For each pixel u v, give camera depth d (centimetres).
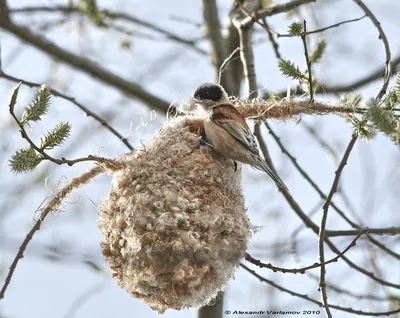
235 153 1000
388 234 1136
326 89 1399
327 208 969
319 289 958
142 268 920
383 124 824
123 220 948
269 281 1118
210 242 920
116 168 980
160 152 967
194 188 943
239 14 1285
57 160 881
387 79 995
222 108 1024
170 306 954
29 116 845
